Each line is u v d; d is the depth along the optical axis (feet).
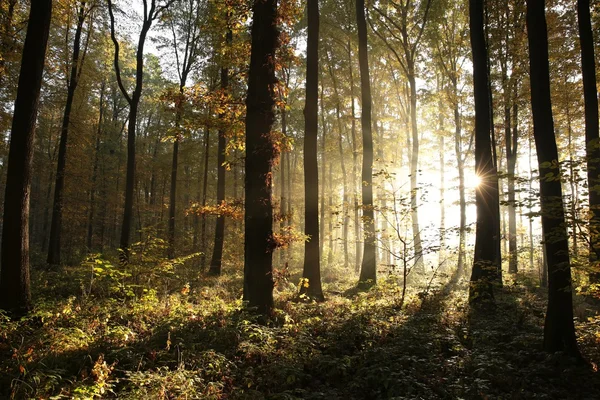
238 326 22.18
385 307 31.14
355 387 17.07
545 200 21.34
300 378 17.56
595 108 36.04
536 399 16.30
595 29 45.37
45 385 14.21
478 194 35.91
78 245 101.86
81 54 71.05
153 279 34.78
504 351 22.08
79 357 17.98
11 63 50.44
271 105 27.43
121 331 20.93
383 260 99.45
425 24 75.61
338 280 59.62
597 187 20.16
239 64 34.83
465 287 49.34
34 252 88.58
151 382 15.24
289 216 29.63
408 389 16.08
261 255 26.66
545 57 22.88
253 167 26.94
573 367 19.07
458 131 78.28
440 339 23.13
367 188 50.80
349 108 96.84
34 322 22.72
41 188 109.40
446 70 77.56
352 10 75.66
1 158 81.10
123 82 118.42
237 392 15.75
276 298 35.19
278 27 29.76
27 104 24.79
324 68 84.23
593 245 21.18
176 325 22.70
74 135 69.87
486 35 54.13
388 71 94.38
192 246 65.72
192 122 31.94
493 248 35.14
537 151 22.85
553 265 21.17
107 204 103.45
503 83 58.59
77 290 33.76
